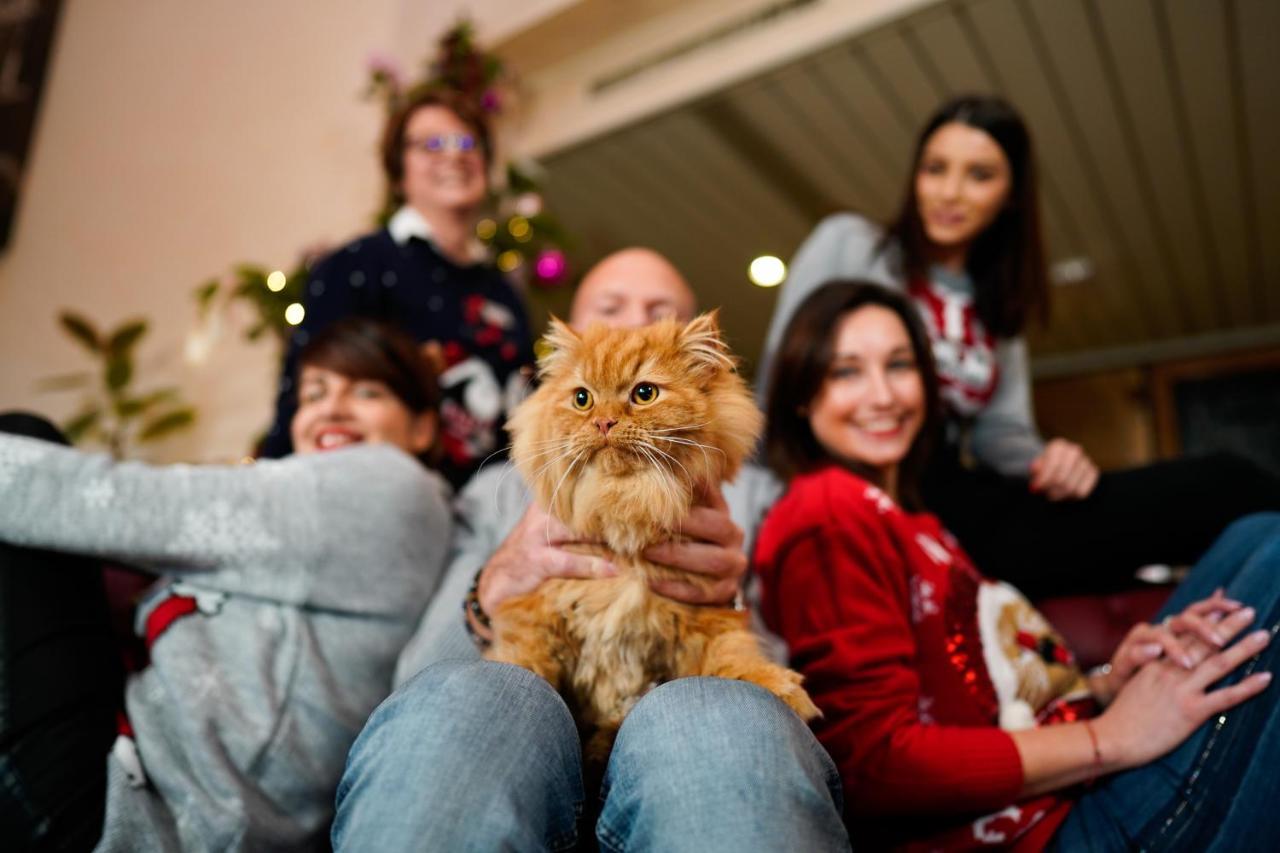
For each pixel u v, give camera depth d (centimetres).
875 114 358
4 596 107
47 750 102
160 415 350
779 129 370
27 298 394
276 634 118
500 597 104
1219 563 122
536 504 110
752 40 321
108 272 383
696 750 76
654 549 97
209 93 388
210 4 402
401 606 129
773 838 69
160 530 114
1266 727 95
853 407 144
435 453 172
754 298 566
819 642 112
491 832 69
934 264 194
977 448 202
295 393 186
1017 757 103
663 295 163
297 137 361
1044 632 131
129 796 100
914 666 119
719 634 98
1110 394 658
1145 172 397
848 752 106
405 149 228
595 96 360
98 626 117
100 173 398
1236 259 484
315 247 283
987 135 181
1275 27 295
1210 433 596
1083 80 330
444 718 77
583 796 86
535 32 348
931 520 137
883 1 294
